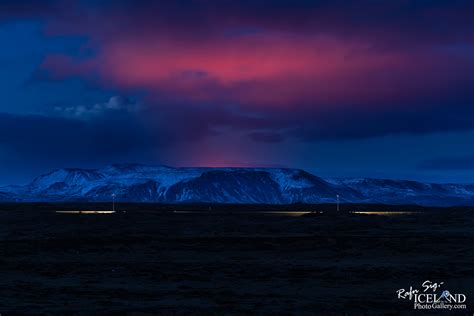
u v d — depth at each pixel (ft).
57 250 188.44
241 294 116.88
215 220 333.83
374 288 126.21
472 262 164.76
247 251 193.67
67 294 114.73
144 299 109.81
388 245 202.18
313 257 180.65
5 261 163.84
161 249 195.52
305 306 103.86
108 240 208.44
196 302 106.73
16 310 96.12
